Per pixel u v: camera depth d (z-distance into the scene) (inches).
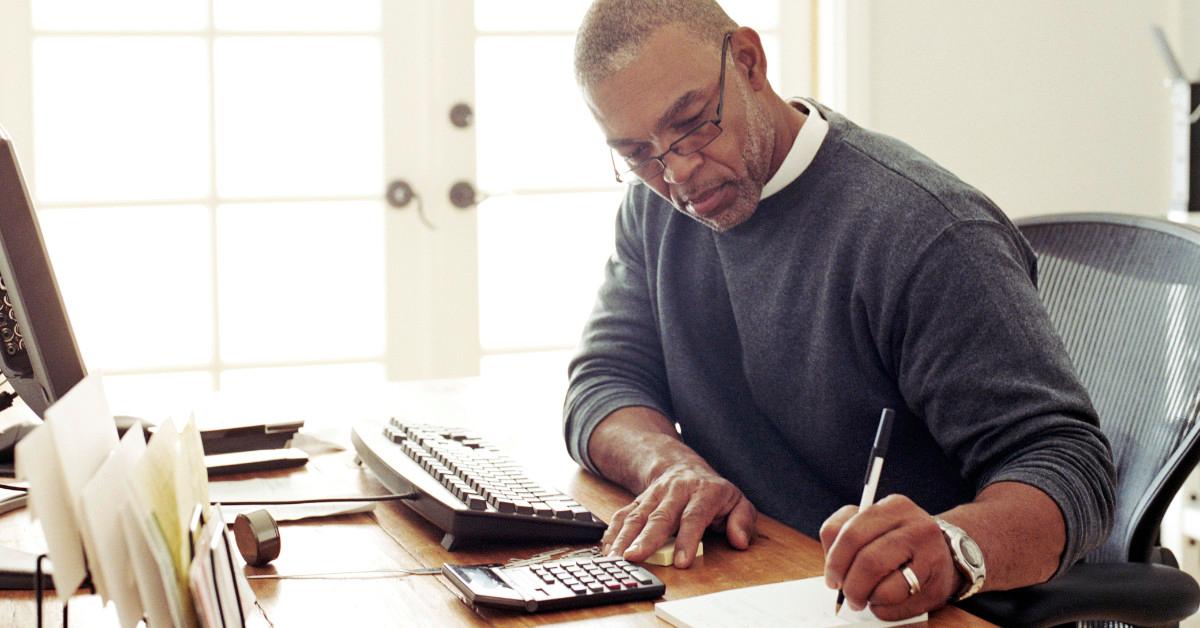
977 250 47.8
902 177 51.3
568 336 114.6
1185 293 54.4
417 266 110.4
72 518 28.6
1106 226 59.7
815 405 54.1
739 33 52.5
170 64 104.3
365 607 38.7
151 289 105.8
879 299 50.3
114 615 38.2
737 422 58.1
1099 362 57.2
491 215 111.3
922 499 52.6
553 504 45.9
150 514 29.3
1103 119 117.6
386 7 107.2
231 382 108.2
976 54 113.8
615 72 49.7
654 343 61.8
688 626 36.2
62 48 102.1
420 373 111.5
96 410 30.6
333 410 68.5
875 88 112.0
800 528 55.2
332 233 108.8
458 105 108.8
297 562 43.2
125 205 104.6
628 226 63.9
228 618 32.5
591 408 57.1
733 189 52.3
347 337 110.0
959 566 38.2
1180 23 117.7
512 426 64.6
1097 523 42.9
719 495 46.0
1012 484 42.6
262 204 107.1
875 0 110.9
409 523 47.9
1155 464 52.6
